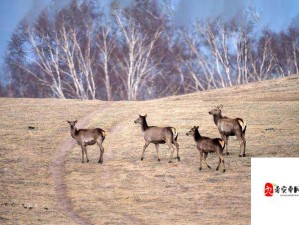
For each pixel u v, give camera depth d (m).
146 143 55.66
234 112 76.19
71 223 41.91
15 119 78.44
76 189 50.00
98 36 151.50
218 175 50.56
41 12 152.12
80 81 144.88
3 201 47.22
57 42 145.75
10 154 61.44
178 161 54.97
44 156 60.81
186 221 41.78
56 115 80.75
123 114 79.56
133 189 49.22
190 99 94.62
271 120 70.44
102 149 56.41
